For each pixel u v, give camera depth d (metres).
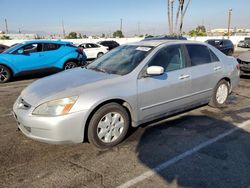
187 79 4.51
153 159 3.36
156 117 4.25
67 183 2.86
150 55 4.14
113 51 4.99
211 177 2.95
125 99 3.69
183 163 3.26
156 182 2.87
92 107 3.39
